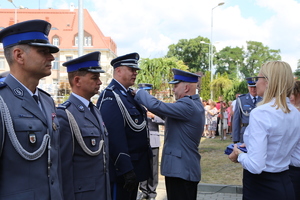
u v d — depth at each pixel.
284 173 2.52
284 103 2.46
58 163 2.20
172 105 3.52
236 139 6.88
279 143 2.42
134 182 3.15
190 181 3.63
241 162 2.53
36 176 1.93
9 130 1.84
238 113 6.87
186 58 60.44
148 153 3.61
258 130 2.39
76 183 2.56
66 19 45.34
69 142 2.55
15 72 2.02
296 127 2.51
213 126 14.02
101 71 2.83
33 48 1.99
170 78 16.27
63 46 42.19
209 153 9.68
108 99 3.32
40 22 2.01
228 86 26.14
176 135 3.66
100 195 2.67
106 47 42.62
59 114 2.57
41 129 2.00
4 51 2.04
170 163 3.62
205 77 33.28
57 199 2.02
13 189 1.83
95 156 2.69
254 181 2.56
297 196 3.04
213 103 14.31
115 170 3.24
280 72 2.48
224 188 6.07
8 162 1.84
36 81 2.08
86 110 2.78
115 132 3.18
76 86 2.84
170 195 3.69
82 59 2.78
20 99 1.96
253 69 66.25
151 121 5.43
